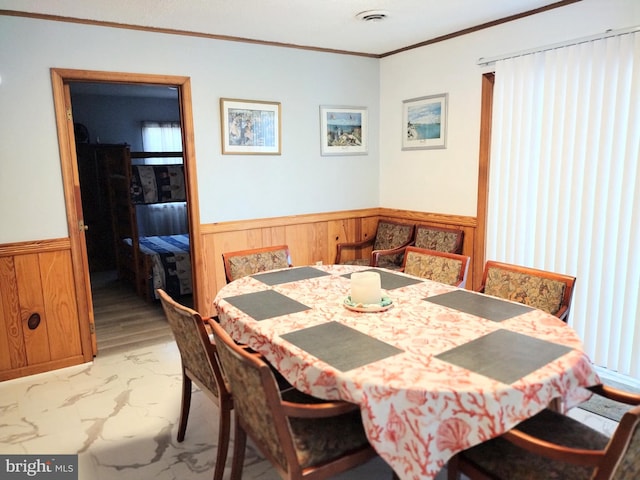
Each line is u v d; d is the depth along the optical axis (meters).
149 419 2.48
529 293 2.27
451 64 3.69
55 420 2.47
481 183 3.57
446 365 1.47
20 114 2.85
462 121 3.67
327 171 4.24
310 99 4.04
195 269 3.65
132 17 3.00
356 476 1.99
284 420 1.38
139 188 4.70
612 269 2.76
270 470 2.05
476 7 2.97
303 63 3.96
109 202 5.73
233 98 3.65
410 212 4.24
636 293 2.67
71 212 3.05
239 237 3.83
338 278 2.55
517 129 3.19
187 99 3.46
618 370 2.79
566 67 2.87
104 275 5.82
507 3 2.91
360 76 4.29
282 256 3.10
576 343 1.62
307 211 4.18
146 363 3.18
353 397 1.38
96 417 2.50
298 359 1.56
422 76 3.96
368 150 4.46
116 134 6.23
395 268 3.98
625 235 2.69
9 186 2.86
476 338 1.67
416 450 1.35
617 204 2.71
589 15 2.77
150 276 4.36
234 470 1.75
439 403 1.33
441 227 3.92
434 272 2.76
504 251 3.38
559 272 3.03
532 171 3.14
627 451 1.15
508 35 3.24
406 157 4.23
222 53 3.56
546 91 2.99
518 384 1.35
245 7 2.86
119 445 2.25
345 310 2.01
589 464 1.19
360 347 1.62
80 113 5.97
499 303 2.06
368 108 4.39
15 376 2.96
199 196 3.60
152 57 3.29
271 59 3.79
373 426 1.37
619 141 2.66
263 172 3.88
